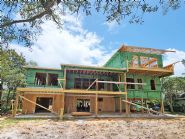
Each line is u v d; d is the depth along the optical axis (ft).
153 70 81.41
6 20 26.12
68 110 81.25
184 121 58.39
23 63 111.75
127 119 62.90
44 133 35.42
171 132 39.01
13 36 28.94
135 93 83.15
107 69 80.69
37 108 82.99
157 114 80.79
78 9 28.35
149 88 88.74
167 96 129.90
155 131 39.93
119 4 26.22
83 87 86.79
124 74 82.38
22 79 98.48
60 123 48.52
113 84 90.89
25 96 77.30
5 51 31.63
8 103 105.09
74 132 37.06
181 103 130.11
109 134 35.78
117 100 88.43
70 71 83.82
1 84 96.53
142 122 54.03
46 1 24.73
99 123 49.85
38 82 81.82
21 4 27.17
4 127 40.93
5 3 24.64
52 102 80.38
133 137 33.68
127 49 84.33
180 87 124.26
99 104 86.99
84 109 91.04
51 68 80.79
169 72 84.38
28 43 31.04
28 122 50.72
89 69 79.05
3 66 87.51
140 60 88.07
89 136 33.76
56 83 82.64
